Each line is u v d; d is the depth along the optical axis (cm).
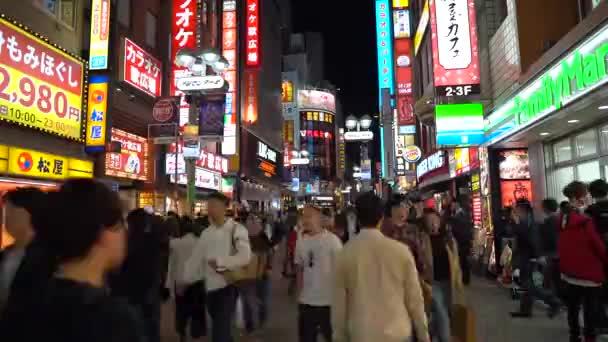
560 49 823
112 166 1558
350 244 333
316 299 493
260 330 742
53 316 131
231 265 523
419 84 2809
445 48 1258
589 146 993
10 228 288
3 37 1039
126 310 140
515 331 687
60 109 1230
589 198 964
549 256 747
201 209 2419
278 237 1404
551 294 754
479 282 1126
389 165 3806
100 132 1341
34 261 145
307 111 9406
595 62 691
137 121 1756
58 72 1226
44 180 1183
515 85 1129
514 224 904
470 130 1276
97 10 1384
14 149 1083
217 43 2769
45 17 1231
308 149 9256
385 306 309
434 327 559
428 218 565
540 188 1190
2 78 1033
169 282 634
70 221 142
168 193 1936
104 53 1370
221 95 1647
